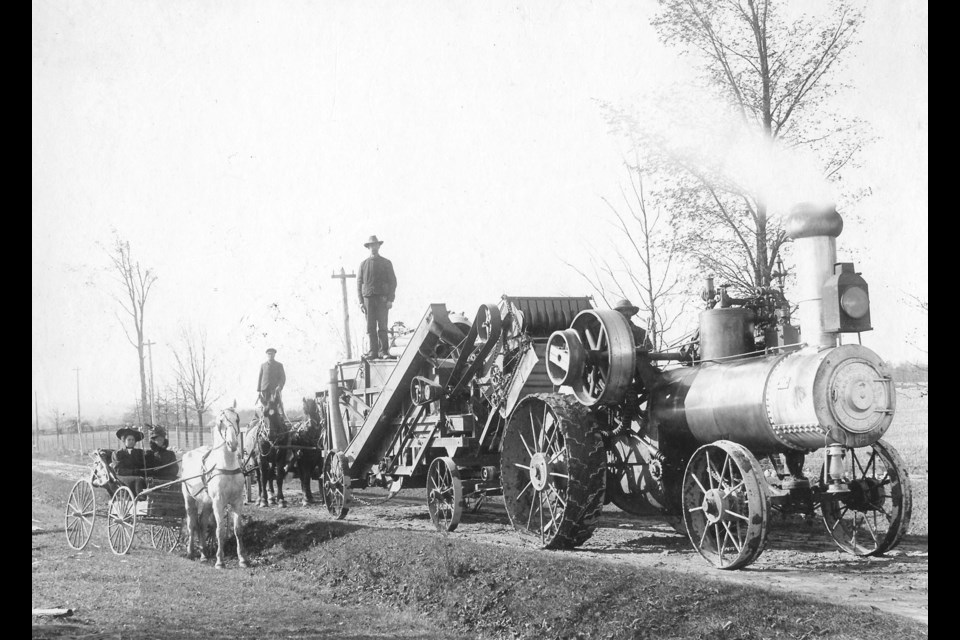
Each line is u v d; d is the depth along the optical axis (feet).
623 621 28.84
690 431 38.52
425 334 53.72
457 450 50.24
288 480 102.94
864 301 34.24
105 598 36.81
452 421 50.88
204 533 49.96
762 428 35.17
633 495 42.22
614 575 31.96
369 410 60.80
